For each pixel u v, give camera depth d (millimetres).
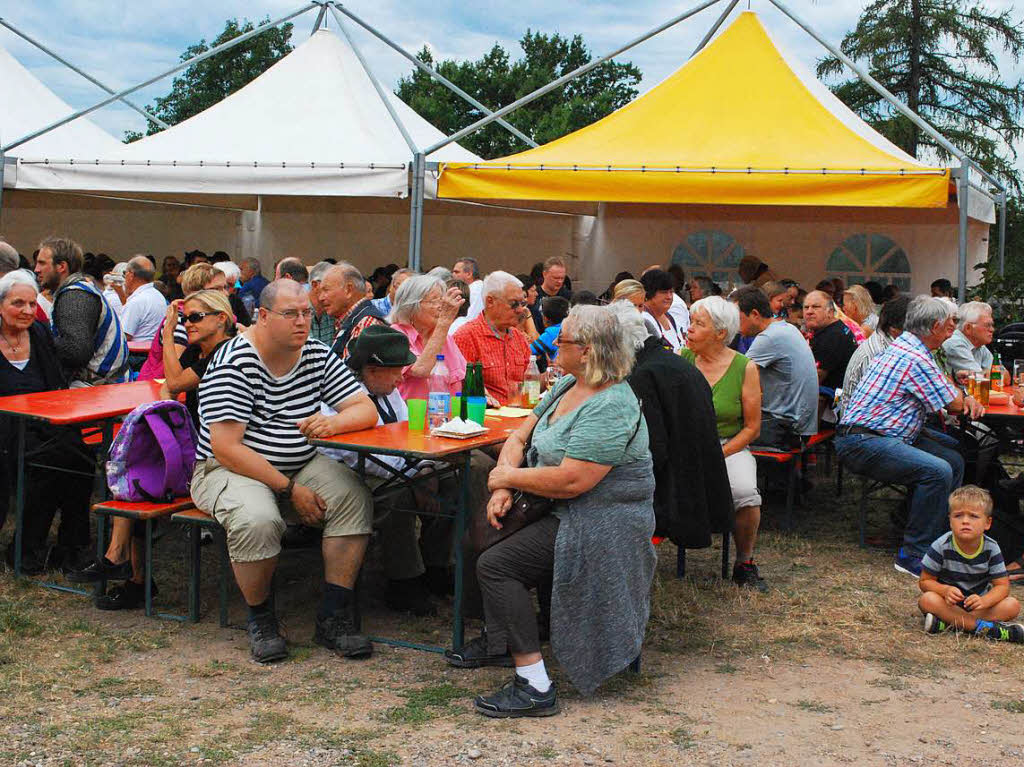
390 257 15398
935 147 23984
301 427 3965
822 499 7367
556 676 3865
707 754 3168
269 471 3986
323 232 15438
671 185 8336
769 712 3531
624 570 3547
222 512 3939
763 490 7363
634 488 3580
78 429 5004
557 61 44156
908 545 5438
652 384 4094
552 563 3562
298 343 3986
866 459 5605
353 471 4145
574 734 3307
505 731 3320
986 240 13227
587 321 3533
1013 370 7344
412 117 12719
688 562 5562
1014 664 4094
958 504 4387
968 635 4426
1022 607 4875
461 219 15203
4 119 12836
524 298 5477
